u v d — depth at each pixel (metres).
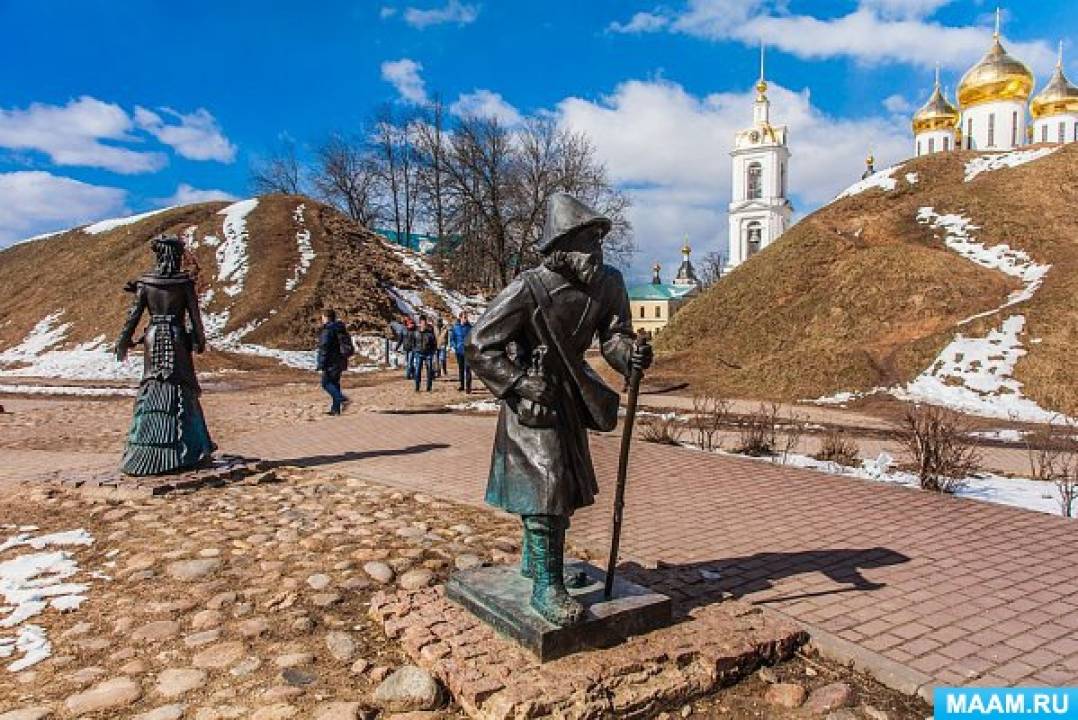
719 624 3.93
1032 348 18.33
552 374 3.69
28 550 5.66
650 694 3.35
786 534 6.10
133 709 3.38
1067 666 3.72
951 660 3.77
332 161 63.66
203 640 4.07
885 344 21.42
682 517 6.67
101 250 45.09
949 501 7.27
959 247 25.78
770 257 29.70
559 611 3.55
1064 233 24.36
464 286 49.00
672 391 20.95
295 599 4.62
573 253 3.65
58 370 29.44
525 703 3.12
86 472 8.06
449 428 12.62
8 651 3.98
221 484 7.82
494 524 6.32
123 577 5.05
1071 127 58.19
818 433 13.02
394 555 5.43
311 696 3.47
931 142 63.38
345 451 10.30
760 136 71.38
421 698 3.39
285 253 41.09
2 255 53.34
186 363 8.16
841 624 4.20
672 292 85.38
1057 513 7.26
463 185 48.62
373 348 34.91
